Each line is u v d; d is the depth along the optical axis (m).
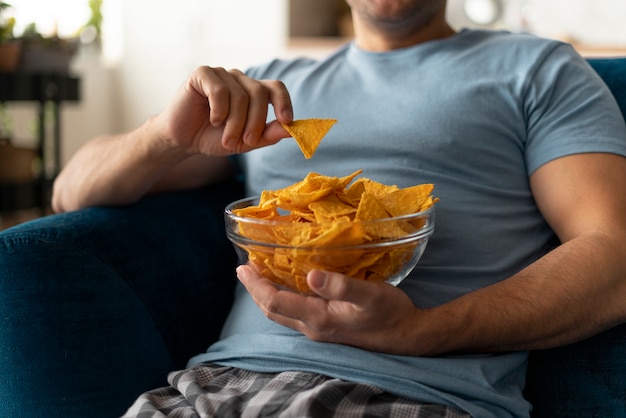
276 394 0.91
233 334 1.12
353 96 1.27
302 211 0.88
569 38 3.37
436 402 0.90
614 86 1.27
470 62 1.23
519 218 1.15
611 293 1.00
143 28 4.33
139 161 1.15
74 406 1.01
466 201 1.13
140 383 1.06
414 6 1.27
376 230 0.79
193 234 1.24
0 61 2.89
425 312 0.93
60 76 3.16
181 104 1.05
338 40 3.70
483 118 1.18
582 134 1.12
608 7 3.42
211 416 0.89
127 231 1.11
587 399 1.03
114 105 4.50
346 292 0.81
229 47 4.06
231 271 1.31
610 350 1.05
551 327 0.96
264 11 3.90
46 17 4.34
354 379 0.93
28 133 4.29
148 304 1.09
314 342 0.98
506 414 0.93
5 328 1.00
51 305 1.00
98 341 1.02
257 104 0.99
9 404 1.01
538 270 1.00
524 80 1.18
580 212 1.07
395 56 1.28
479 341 0.95
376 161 1.20
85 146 1.32
